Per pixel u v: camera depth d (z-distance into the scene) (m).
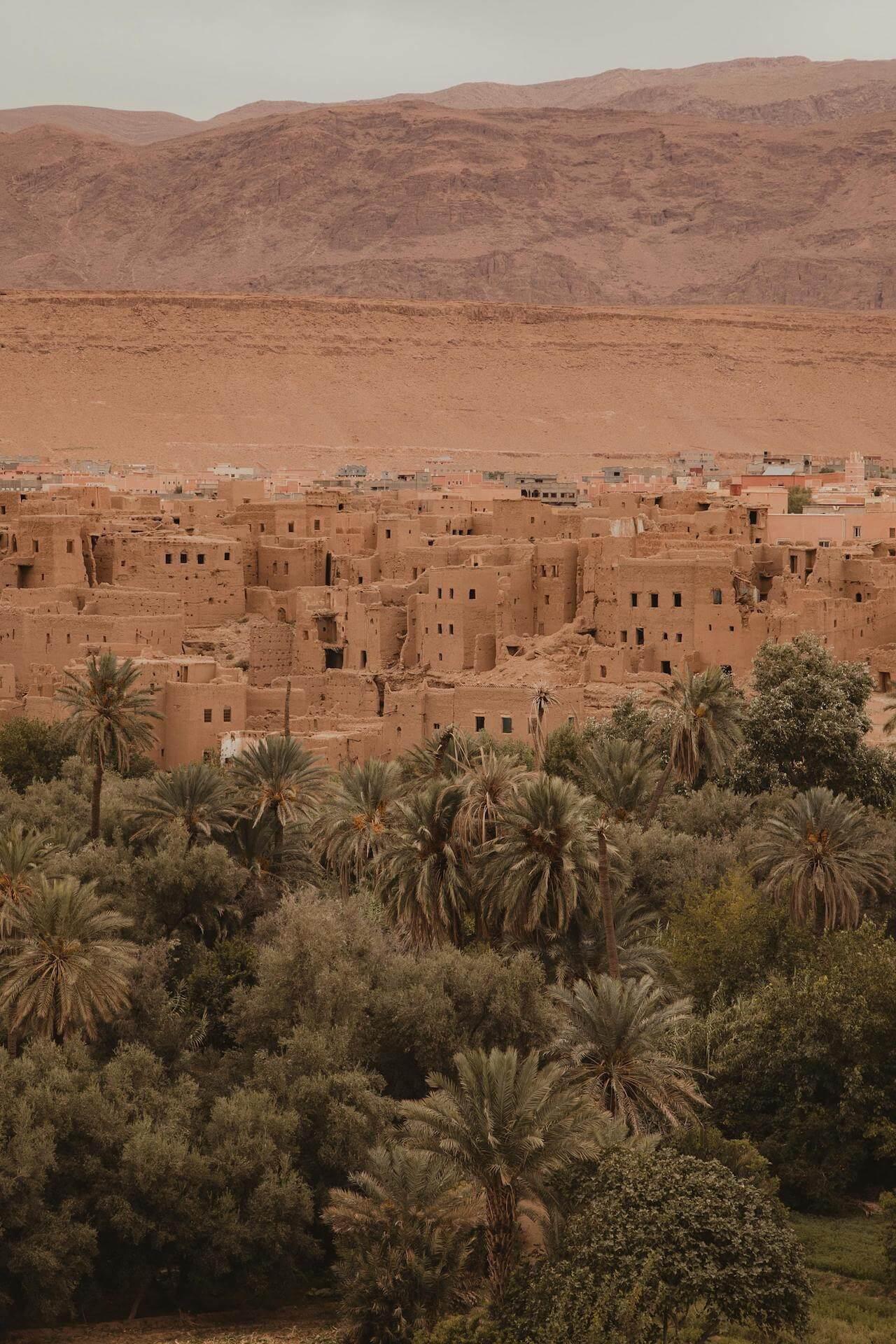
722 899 142.12
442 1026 127.19
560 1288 98.06
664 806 170.62
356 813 151.25
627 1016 113.56
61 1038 128.12
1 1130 114.56
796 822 146.25
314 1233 120.19
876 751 194.62
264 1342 112.19
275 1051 130.38
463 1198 108.44
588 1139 103.44
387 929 147.00
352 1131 119.38
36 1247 112.62
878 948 130.88
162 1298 118.44
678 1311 96.94
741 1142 113.88
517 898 130.62
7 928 128.62
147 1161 115.56
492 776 138.88
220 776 161.50
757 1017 127.06
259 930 148.00
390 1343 105.94
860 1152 123.06
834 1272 113.12
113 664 171.75
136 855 157.62
